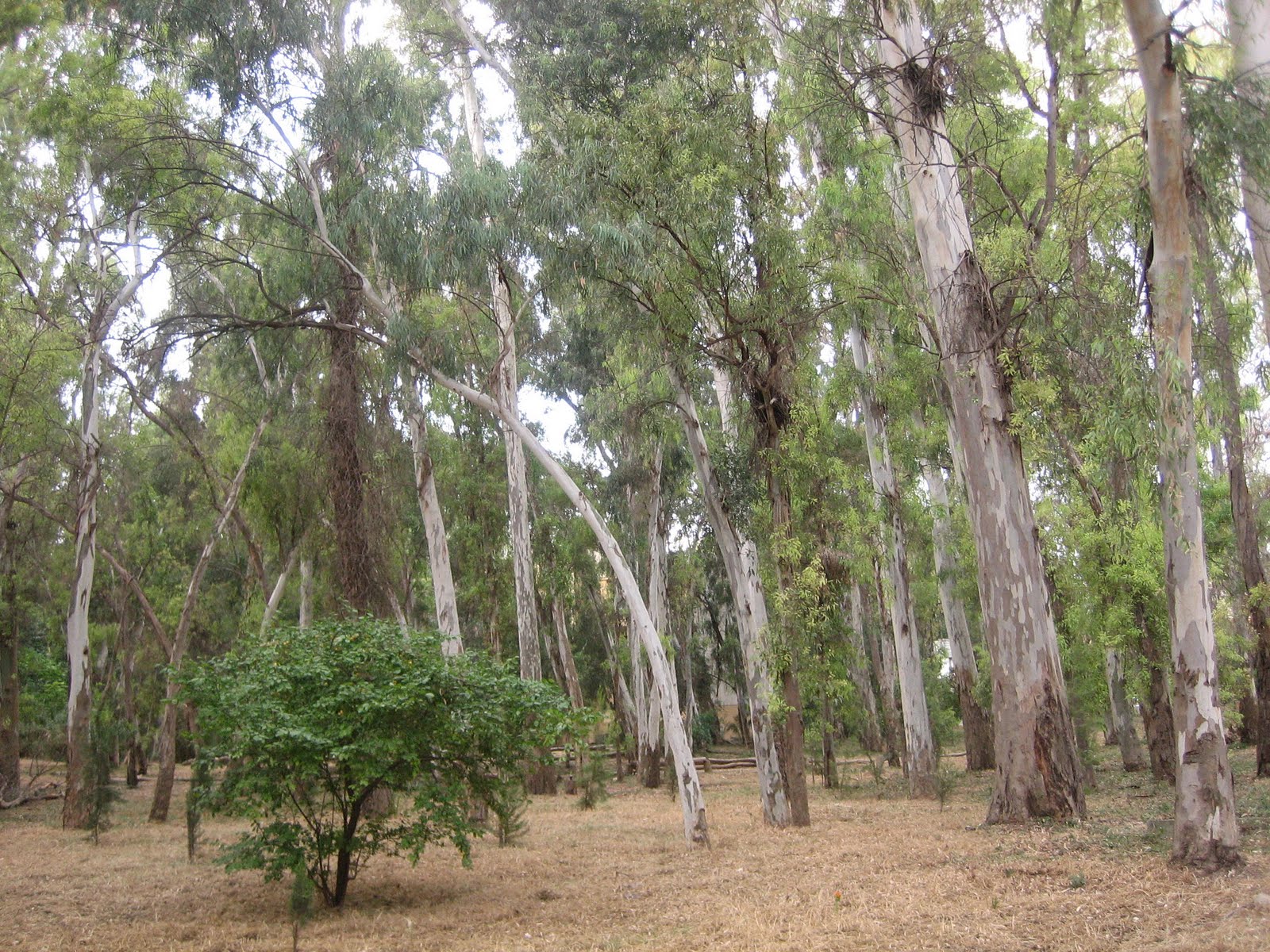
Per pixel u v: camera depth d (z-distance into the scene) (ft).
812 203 60.13
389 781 33.27
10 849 53.78
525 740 35.35
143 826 65.41
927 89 49.47
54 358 67.77
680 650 119.85
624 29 58.29
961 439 48.65
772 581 53.21
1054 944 24.67
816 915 29.89
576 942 28.63
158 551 107.14
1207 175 32.94
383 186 50.75
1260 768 60.54
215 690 34.12
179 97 56.65
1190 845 30.63
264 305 63.77
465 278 52.44
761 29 55.42
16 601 83.61
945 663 153.28
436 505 65.62
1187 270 31.73
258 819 32.86
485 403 52.01
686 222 49.85
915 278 59.16
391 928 30.89
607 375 89.81
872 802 66.23
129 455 94.12
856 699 86.33
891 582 71.31
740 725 179.22
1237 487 62.28
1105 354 36.01
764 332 52.21
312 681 33.50
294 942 27.84
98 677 119.75
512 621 116.47
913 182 49.98
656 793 88.79
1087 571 62.23
